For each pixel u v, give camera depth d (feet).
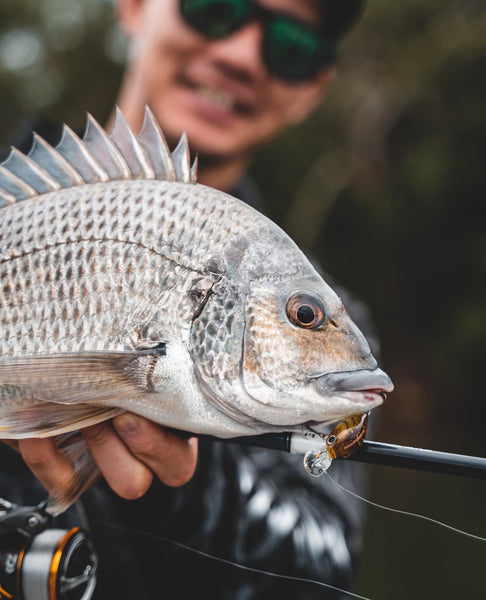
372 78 9.03
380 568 4.79
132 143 1.47
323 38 2.34
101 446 1.43
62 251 1.38
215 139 2.31
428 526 5.68
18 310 1.38
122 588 1.68
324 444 1.36
